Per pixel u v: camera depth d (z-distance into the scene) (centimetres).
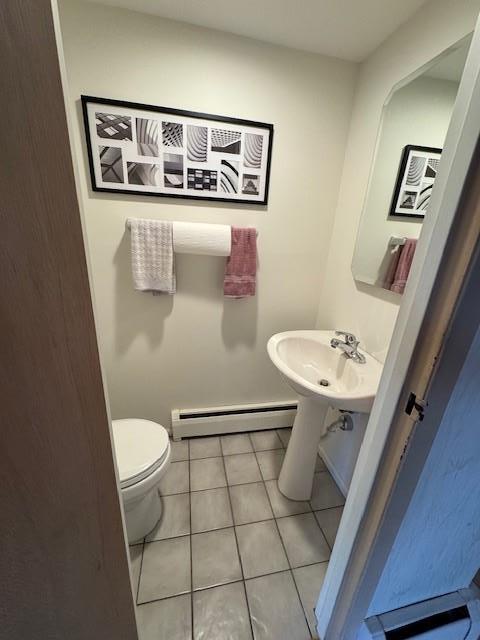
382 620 78
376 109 111
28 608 49
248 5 95
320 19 99
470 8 75
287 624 90
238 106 116
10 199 30
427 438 51
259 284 147
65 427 41
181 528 118
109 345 142
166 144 115
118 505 50
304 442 124
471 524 72
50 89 28
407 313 50
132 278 128
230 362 160
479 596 86
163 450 107
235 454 158
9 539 43
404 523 63
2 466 39
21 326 34
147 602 94
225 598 96
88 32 99
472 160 38
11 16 25
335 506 131
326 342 131
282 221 138
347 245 133
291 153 128
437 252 43
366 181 118
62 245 33
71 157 31
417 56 92
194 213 127
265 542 114
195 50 107
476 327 43
